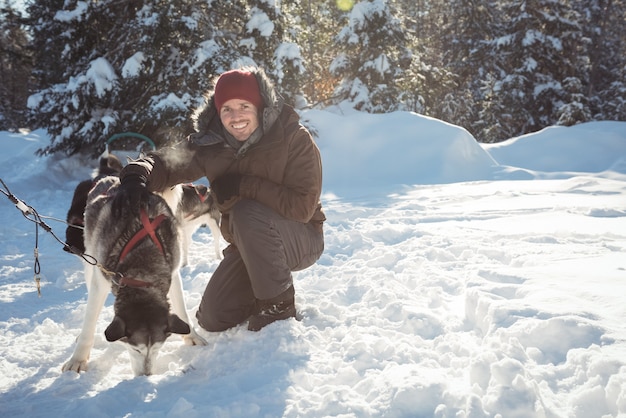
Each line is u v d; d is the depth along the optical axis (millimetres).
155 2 11141
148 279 2623
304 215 2990
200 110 2965
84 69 11383
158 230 2736
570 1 26000
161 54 11242
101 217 2805
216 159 2965
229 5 11766
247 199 2945
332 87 18359
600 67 27047
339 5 17609
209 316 3018
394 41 15867
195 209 4879
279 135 2855
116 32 11766
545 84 22766
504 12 25594
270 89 2824
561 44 22672
